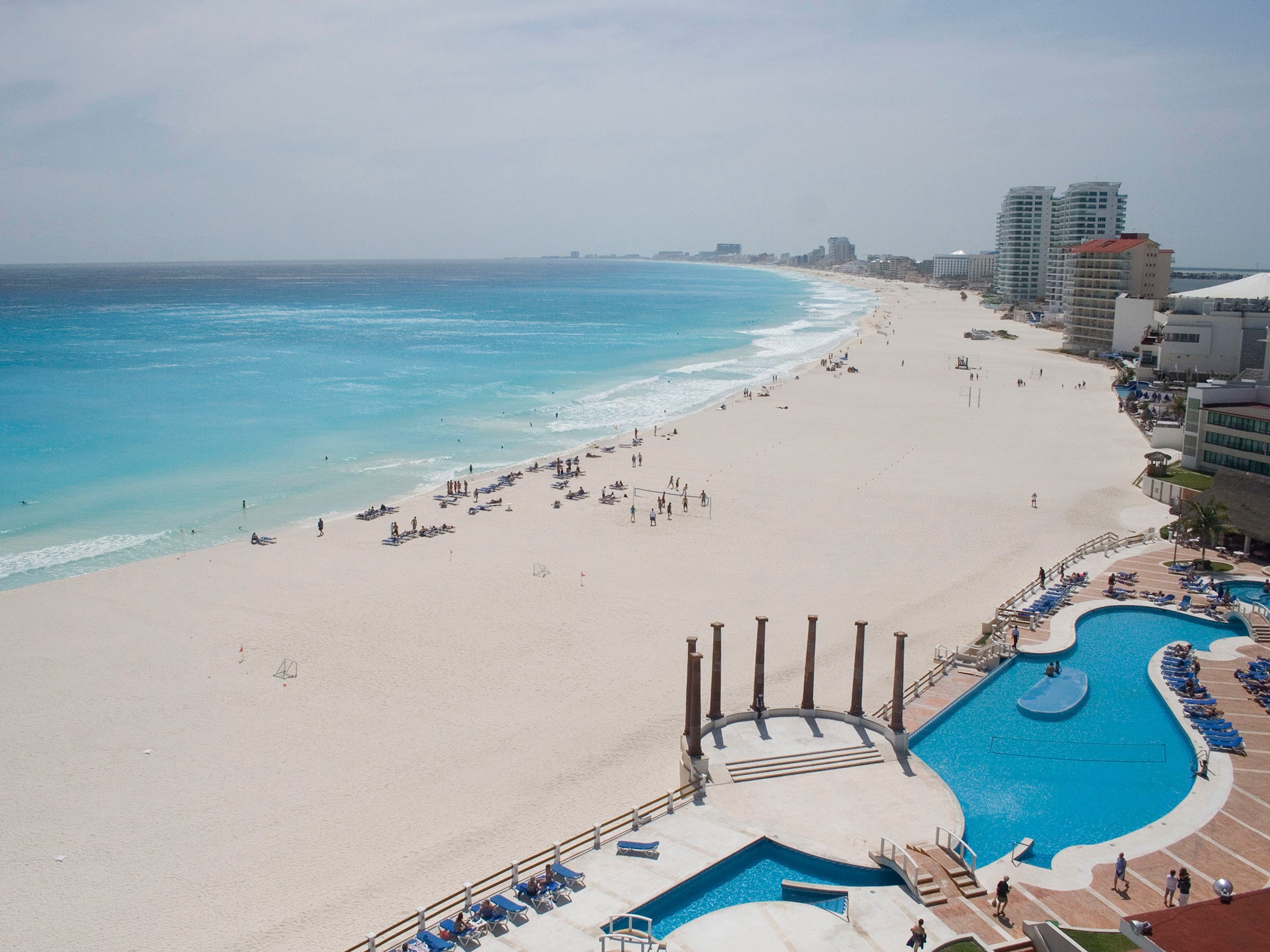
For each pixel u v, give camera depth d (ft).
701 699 138.10
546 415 399.24
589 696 149.79
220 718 141.69
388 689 151.84
